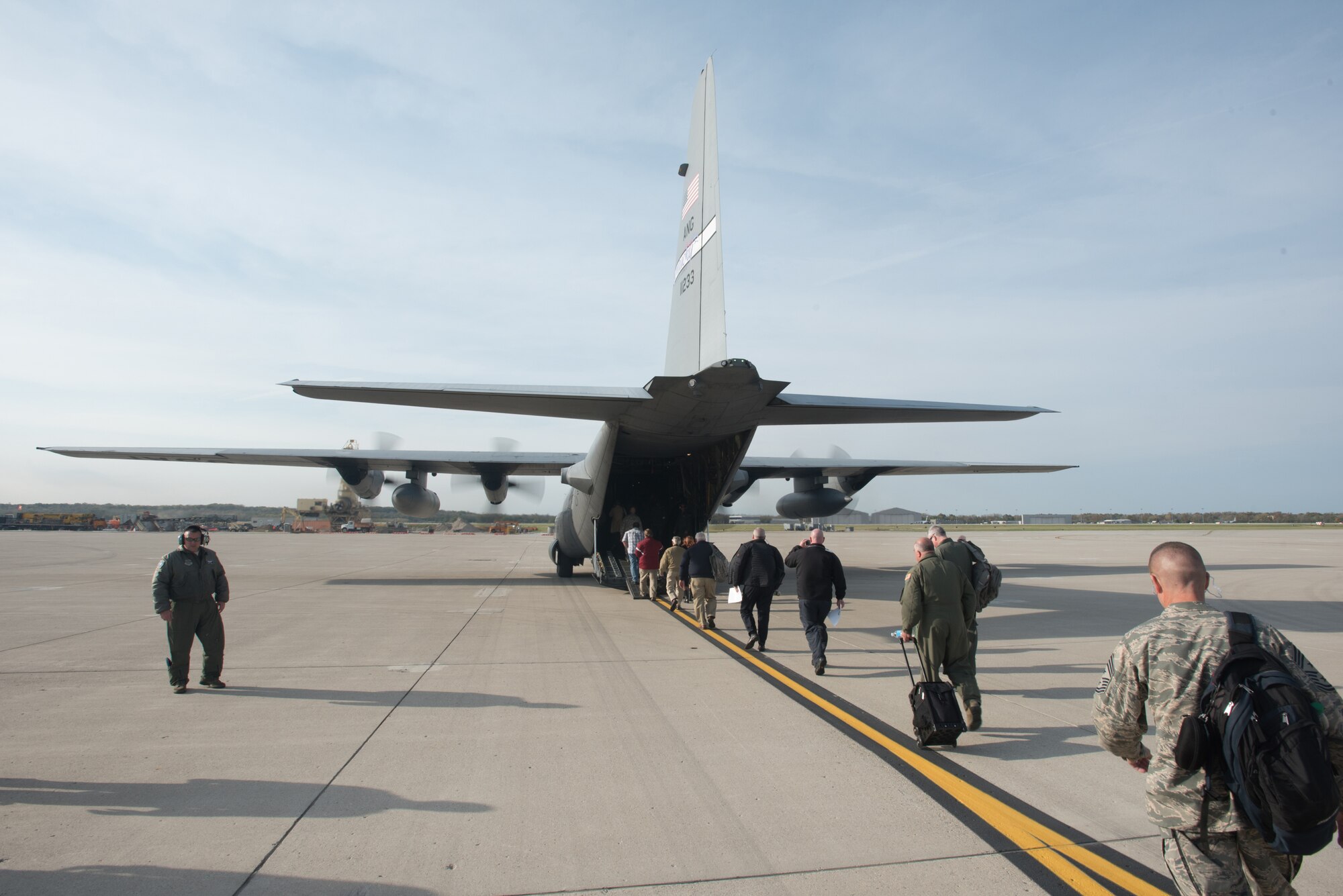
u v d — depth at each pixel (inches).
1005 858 141.6
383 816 159.5
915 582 214.7
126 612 469.4
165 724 225.9
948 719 196.4
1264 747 82.4
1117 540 1684.3
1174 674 96.6
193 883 130.2
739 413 450.3
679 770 188.4
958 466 844.6
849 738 214.8
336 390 382.6
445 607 502.9
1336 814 80.0
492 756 197.8
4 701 252.8
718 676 294.0
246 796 170.2
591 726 225.1
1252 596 548.4
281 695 261.1
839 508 842.2
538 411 447.8
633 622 437.7
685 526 634.8
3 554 1162.0
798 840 148.6
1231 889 91.5
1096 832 153.9
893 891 128.5
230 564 968.3
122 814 159.9
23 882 129.8
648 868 136.6
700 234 442.6
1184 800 94.3
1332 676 288.4
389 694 263.6
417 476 788.0
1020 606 508.1
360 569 872.3
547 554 1258.0
